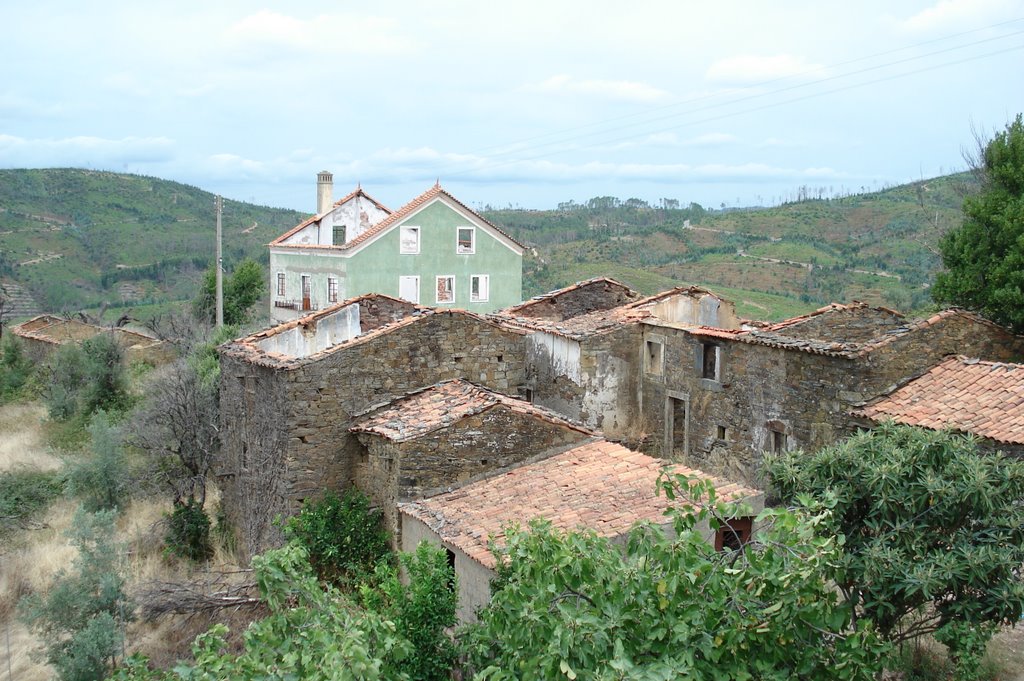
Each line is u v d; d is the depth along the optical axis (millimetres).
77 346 34625
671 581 7297
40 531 21797
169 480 21984
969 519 9867
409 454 14734
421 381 17078
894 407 15453
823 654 7598
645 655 7238
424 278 40469
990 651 12141
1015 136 19500
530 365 22375
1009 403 14453
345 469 16438
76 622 15336
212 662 8562
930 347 16469
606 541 8070
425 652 10469
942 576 9297
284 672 8336
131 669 11133
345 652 7562
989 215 19125
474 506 14148
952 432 13984
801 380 16922
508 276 42938
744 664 7336
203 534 20062
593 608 7594
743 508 8141
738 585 7441
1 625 17266
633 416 21578
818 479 10297
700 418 19641
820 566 7398
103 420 23984
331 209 42344
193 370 28344
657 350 21297
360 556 15055
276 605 9000
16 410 35062
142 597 15836
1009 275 18172
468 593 12750
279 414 16312
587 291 25312
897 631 11844
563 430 15797
